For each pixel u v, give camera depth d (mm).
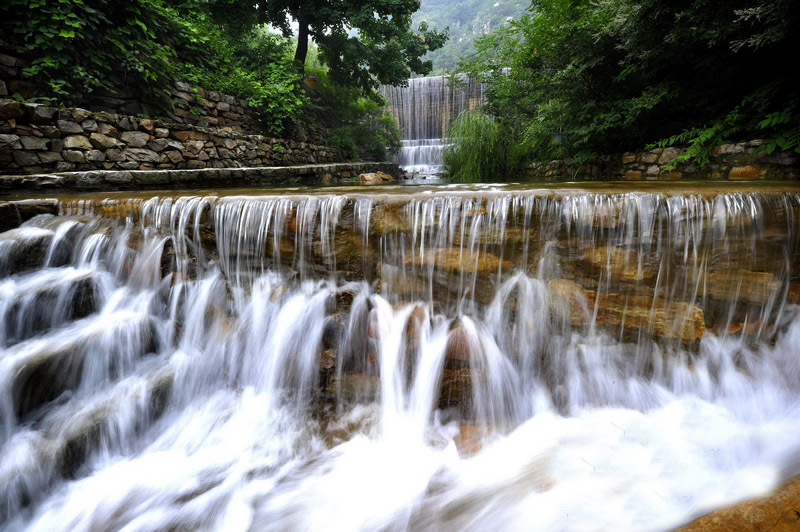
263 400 2582
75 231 3189
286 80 10477
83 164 5348
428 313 2689
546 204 2551
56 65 5336
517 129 9703
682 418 2221
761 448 1889
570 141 7199
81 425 2098
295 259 2908
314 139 11969
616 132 6422
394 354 2623
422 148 15461
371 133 15234
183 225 3098
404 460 2059
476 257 2645
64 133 5164
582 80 6555
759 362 2594
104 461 2119
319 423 2371
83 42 5719
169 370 2611
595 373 2541
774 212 2541
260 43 11359
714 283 2570
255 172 6867
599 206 2514
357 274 2828
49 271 3035
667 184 3578
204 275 3096
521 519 1592
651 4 4703
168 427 2387
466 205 2621
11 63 5102
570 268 2584
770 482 1572
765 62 4844
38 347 2408
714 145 5109
